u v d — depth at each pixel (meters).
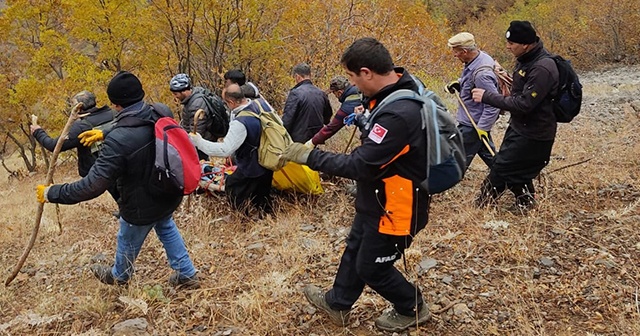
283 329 3.76
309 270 4.62
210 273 4.78
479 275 4.29
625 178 6.40
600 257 4.40
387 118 2.96
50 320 4.08
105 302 4.29
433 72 17.30
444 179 3.12
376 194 3.18
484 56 5.73
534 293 3.97
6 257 5.91
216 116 6.89
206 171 6.59
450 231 5.13
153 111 3.96
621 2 29.97
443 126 3.06
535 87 4.81
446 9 53.56
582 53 31.52
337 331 3.71
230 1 16.41
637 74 23.55
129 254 4.28
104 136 4.19
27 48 21.45
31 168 23.86
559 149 8.64
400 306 3.55
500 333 3.55
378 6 15.82
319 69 14.80
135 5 18.64
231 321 3.93
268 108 6.01
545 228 4.95
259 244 5.29
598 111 13.13
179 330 3.85
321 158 3.12
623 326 3.47
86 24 17.83
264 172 5.89
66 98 18.34
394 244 3.28
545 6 36.22
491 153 5.66
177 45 17.88
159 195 3.99
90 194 3.74
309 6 15.30
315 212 6.11
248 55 16.58
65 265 5.41
